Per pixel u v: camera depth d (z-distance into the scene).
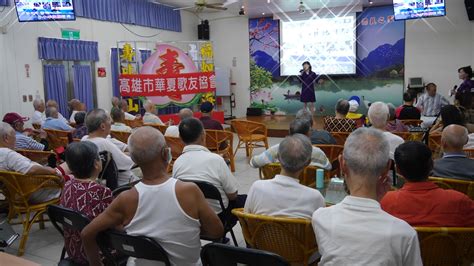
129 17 9.83
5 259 1.48
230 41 12.63
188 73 8.98
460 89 7.46
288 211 1.96
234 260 1.47
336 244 1.35
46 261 3.19
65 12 6.55
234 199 2.89
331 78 11.55
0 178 3.27
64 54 8.23
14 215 3.91
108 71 9.41
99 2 8.95
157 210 1.67
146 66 8.63
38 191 3.40
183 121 2.90
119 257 2.07
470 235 1.74
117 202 1.71
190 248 1.74
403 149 1.79
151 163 1.69
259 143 8.42
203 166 2.77
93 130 3.61
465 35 10.05
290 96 12.06
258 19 12.17
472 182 2.24
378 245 1.29
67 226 2.02
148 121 6.33
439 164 2.45
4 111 7.23
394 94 10.93
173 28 11.52
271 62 12.17
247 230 2.12
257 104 12.53
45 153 3.98
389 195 1.83
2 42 7.16
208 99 9.47
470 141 3.48
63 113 8.32
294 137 2.06
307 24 11.58
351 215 1.36
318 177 2.71
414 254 1.30
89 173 2.18
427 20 10.37
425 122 6.04
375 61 11.03
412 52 10.61
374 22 10.90
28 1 6.38
